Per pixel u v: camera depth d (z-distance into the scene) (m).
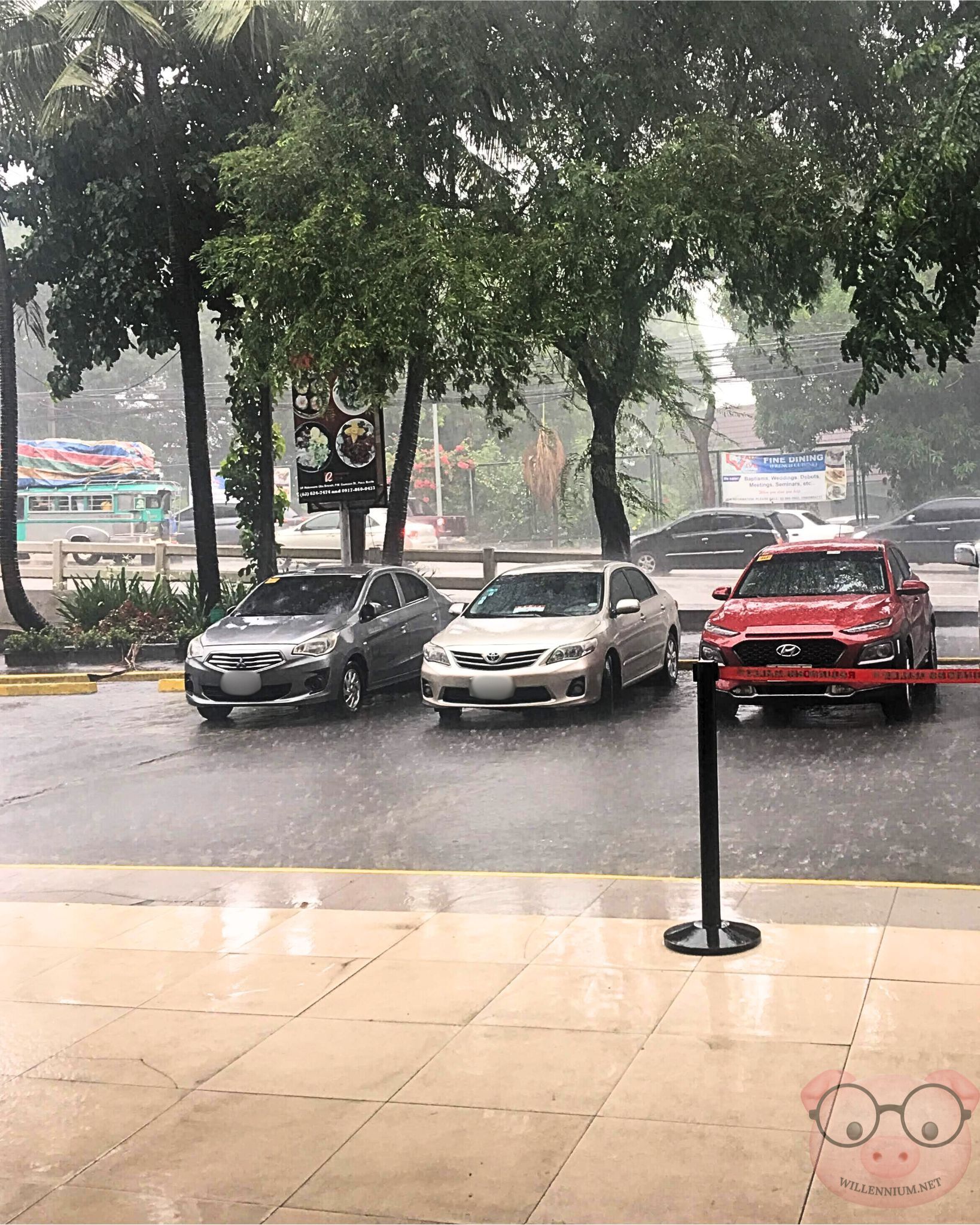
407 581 17.28
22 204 22.94
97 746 14.25
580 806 9.92
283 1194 4.08
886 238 16.48
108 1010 5.85
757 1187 3.96
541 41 17.92
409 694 17.00
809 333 49.38
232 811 10.55
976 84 14.77
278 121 21.11
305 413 20.58
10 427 22.98
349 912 7.30
